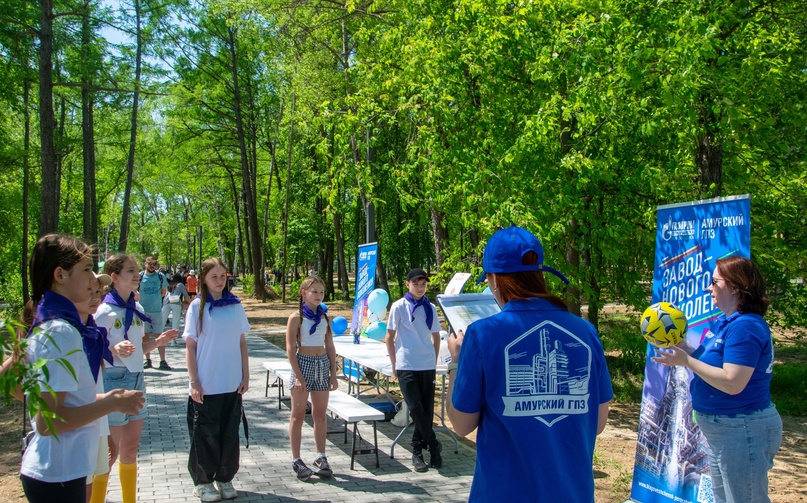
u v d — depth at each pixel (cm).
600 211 934
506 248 251
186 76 3133
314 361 610
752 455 373
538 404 237
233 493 550
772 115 1022
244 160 3359
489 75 951
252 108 3362
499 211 835
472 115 959
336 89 1816
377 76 1177
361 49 1525
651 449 523
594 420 246
